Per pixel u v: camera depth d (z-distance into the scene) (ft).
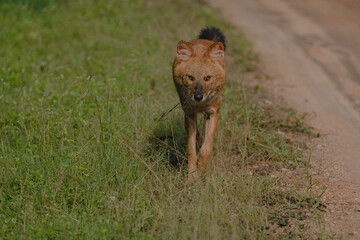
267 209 27.35
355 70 59.21
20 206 27.37
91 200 27.63
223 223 25.43
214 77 30.94
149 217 26.16
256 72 56.95
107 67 51.67
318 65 60.90
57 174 29.81
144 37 63.52
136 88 43.37
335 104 48.49
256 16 83.97
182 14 78.79
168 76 48.21
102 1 79.87
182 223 25.22
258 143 36.60
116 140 32.65
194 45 32.30
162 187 28.84
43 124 34.96
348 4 93.50
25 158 31.32
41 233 24.40
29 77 48.55
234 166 33.63
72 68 52.08
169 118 37.27
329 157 36.06
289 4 93.15
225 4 90.94
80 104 38.29
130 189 28.68
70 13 74.59
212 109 31.94
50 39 62.85
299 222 26.50
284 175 31.73
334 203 28.86
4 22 67.51
